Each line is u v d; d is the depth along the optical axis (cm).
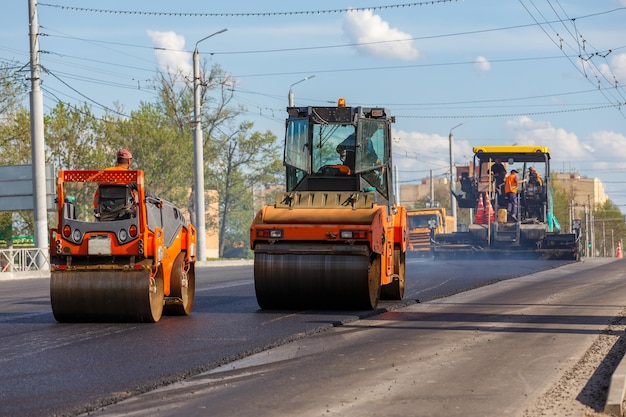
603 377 1470
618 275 4347
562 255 6275
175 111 12075
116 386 1405
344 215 2495
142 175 2208
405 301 2847
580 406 1249
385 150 2780
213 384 1416
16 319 2372
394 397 1303
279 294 2511
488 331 2069
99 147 9675
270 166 13238
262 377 1473
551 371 1525
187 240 2459
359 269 2448
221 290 3488
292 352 1748
